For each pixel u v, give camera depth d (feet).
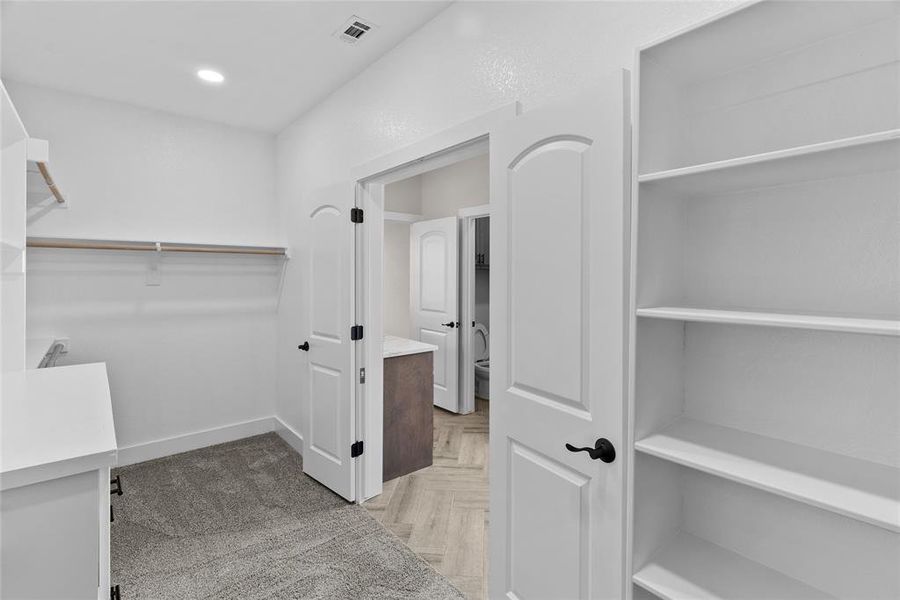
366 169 8.09
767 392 3.62
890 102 3.00
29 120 8.98
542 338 4.57
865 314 3.09
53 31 7.04
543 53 5.04
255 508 8.27
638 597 3.68
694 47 3.34
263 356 12.19
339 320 8.55
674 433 3.73
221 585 6.16
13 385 4.74
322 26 6.89
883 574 3.09
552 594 4.53
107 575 3.22
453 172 14.69
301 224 10.11
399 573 6.47
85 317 9.68
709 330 3.95
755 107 3.59
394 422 9.63
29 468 2.62
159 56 7.85
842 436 3.26
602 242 3.93
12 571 2.67
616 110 3.77
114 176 9.95
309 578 6.33
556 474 4.46
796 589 3.36
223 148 11.41
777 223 3.53
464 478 9.66
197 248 10.32
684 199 4.02
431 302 14.84
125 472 9.76
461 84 6.15
